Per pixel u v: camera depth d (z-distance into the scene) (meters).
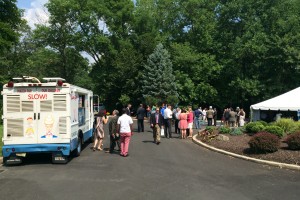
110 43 53.66
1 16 34.06
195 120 30.44
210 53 56.19
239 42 50.53
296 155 12.77
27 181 9.95
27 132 12.87
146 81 47.66
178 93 51.84
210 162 12.87
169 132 21.88
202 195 8.22
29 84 12.85
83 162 13.06
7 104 12.88
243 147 15.23
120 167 11.91
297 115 33.19
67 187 9.12
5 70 47.97
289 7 53.12
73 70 58.47
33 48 55.75
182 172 10.97
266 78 51.28
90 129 18.81
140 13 55.66
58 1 52.44
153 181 9.72
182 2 56.47
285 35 48.12
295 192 8.53
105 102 54.00
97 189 8.88
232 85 51.56
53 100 12.99
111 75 50.66
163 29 58.69
